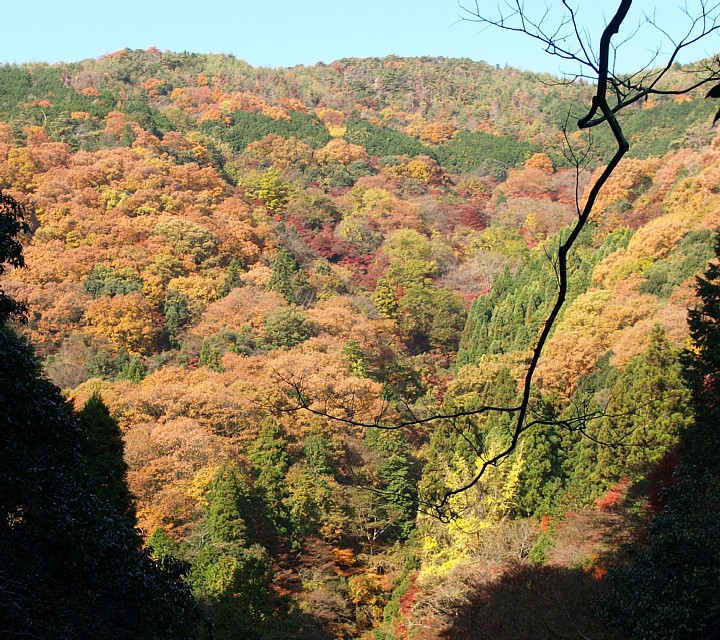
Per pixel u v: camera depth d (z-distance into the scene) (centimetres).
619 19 402
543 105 17600
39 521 1417
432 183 14412
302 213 11800
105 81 15638
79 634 1397
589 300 6072
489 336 7488
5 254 1466
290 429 5031
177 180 10525
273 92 17562
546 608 2506
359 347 7019
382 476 4734
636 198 9381
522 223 12138
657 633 1738
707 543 1731
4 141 10556
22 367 1449
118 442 2459
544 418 560
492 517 3581
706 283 2734
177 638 1609
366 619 3947
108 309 7394
